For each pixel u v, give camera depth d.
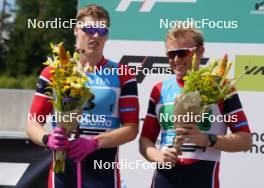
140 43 8.16
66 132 6.00
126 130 6.21
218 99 5.99
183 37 6.25
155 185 6.37
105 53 8.18
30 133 6.26
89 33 6.25
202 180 6.21
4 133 8.49
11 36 40.75
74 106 5.94
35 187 8.45
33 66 37.75
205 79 5.95
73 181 6.22
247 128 6.32
